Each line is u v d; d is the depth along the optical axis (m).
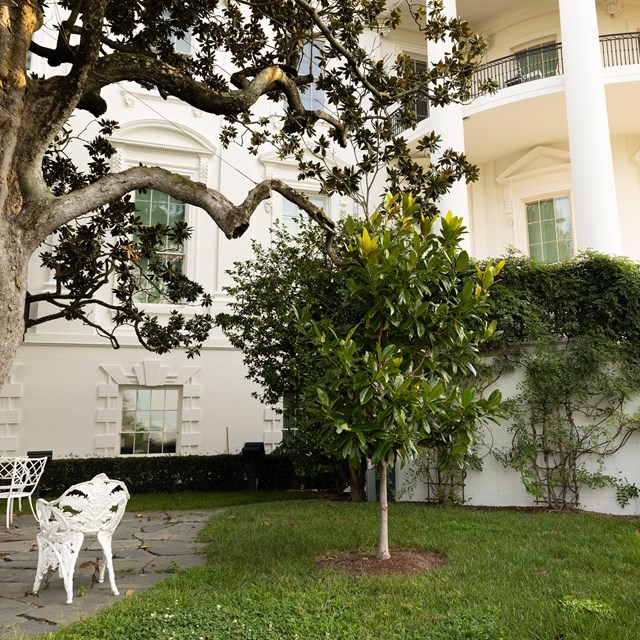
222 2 14.38
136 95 14.27
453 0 14.80
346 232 5.78
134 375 13.17
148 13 8.38
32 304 12.57
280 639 3.49
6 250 4.42
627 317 8.49
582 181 11.90
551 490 8.53
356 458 4.81
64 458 12.05
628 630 3.54
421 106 17.09
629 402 8.41
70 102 5.15
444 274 5.52
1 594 4.77
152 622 3.72
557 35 15.99
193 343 13.55
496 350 9.12
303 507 8.84
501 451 8.97
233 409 13.80
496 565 5.12
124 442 13.13
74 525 4.62
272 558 5.49
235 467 12.59
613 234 11.59
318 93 16.34
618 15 15.61
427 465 9.29
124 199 10.42
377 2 8.08
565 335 8.92
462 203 13.28
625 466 8.30
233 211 5.51
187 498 10.88
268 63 8.84
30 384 12.33
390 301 5.15
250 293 10.42
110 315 13.24
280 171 15.38
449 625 3.63
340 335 5.61
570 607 3.91
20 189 4.73
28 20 4.74
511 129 14.91
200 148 14.65
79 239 9.45
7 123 4.44
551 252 15.58
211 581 4.84
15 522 8.60
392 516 7.70
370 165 8.05
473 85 15.76
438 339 5.42
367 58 8.33
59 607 4.38
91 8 5.23
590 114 12.06
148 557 6.05
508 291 9.04
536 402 8.74
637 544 5.80
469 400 5.14
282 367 10.28
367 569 5.08
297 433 10.53
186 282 10.80
